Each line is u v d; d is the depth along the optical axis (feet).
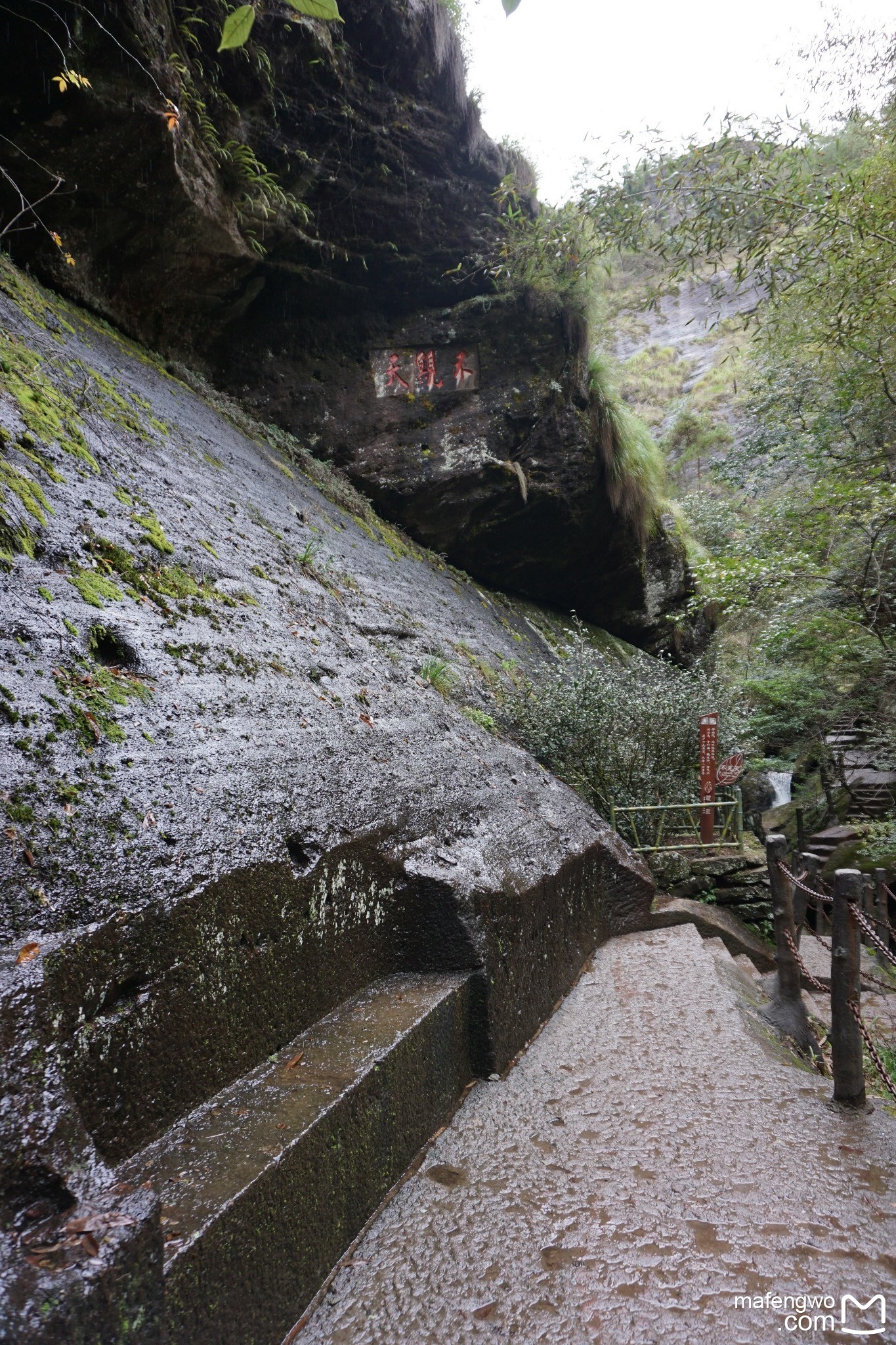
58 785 5.11
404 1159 6.48
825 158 25.75
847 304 23.80
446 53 22.22
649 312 83.15
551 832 12.46
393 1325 4.87
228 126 18.43
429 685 14.76
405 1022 6.77
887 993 16.06
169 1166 4.48
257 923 5.96
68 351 13.34
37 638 6.15
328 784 7.95
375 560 20.17
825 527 25.02
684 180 21.99
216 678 7.91
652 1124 7.44
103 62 14.06
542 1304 5.11
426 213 23.58
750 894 16.71
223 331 21.95
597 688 18.42
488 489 25.70
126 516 9.39
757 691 34.91
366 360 24.58
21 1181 3.26
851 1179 6.69
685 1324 4.99
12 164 14.52
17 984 3.79
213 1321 3.92
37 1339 2.76
